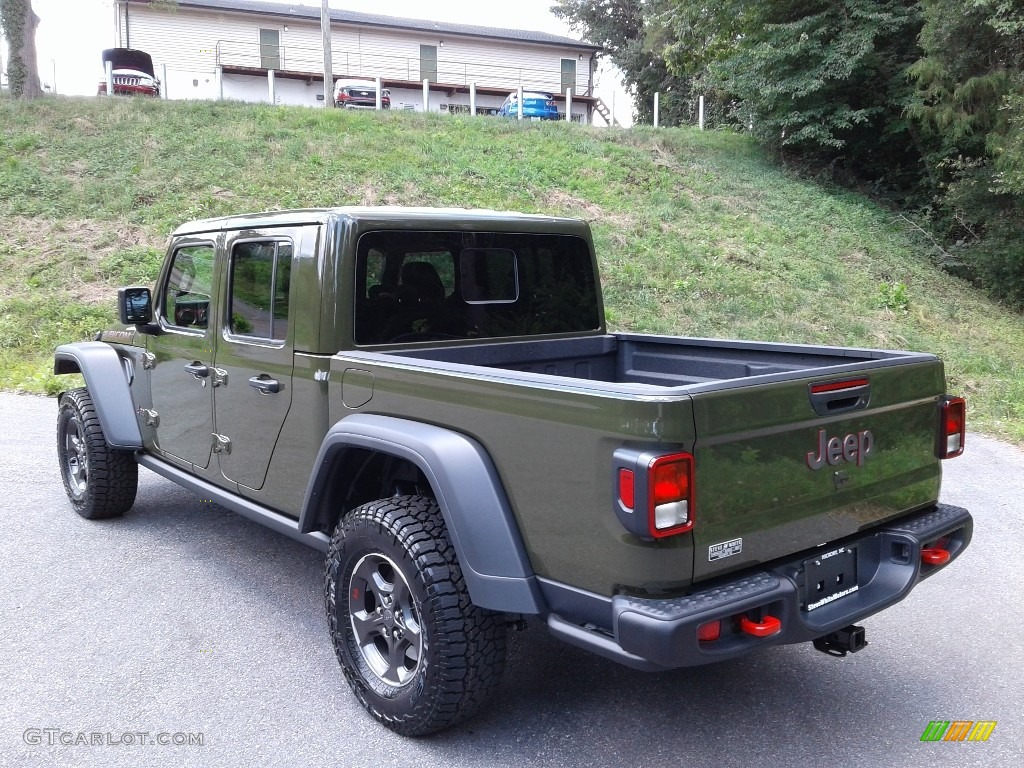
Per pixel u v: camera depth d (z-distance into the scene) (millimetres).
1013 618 3953
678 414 2242
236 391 3836
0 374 9367
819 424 2656
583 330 4434
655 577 2301
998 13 13953
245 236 3762
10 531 5012
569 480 2455
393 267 3516
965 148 16812
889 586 2887
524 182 15742
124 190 14062
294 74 33531
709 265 13109
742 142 21125
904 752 2842
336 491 3326
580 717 3057
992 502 5762
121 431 4793
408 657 2908
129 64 24156
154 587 4211
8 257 12219
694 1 20141
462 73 37656
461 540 2650
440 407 2852
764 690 3273
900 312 12492
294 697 3191
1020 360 11055
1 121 16328
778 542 2568
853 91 19156
